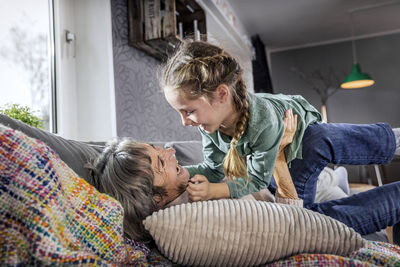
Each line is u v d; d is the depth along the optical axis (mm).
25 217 470
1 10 1217
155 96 1951
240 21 3930
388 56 4539
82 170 779
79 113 1554
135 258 667
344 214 994
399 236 1036
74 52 1536
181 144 1410
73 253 477
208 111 840
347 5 3641
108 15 1549
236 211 649
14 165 509
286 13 3773
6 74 1219
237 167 960
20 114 1028
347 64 4723
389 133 1239
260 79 4320
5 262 441
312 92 4871
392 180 1511
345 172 1824
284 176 1109
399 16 4004
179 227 620
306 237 623
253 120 946
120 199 725
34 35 1361
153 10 1645
